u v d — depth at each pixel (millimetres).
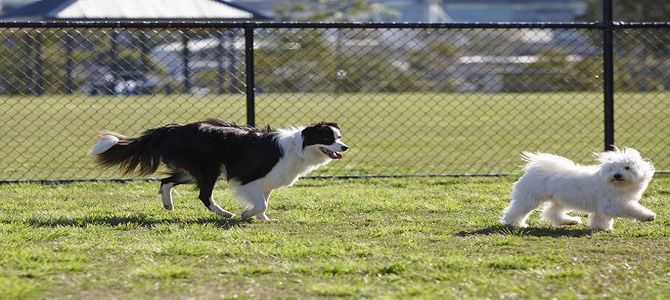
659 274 6336
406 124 21172
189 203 9430
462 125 20859
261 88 29641
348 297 5660
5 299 5492
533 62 34344
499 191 10570
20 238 7258
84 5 26875
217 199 9703
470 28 10844
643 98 27594
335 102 27312
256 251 6867
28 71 23484
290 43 28062
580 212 9016
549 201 8336
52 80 24406
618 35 32094
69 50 24141
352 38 30156
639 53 31938
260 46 26094
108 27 10156
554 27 11039
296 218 8602
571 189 8086
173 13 27781
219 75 24688
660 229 8047
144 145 8695
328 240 7398
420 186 10984
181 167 8625
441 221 8547
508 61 35625
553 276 6203
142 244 7066
